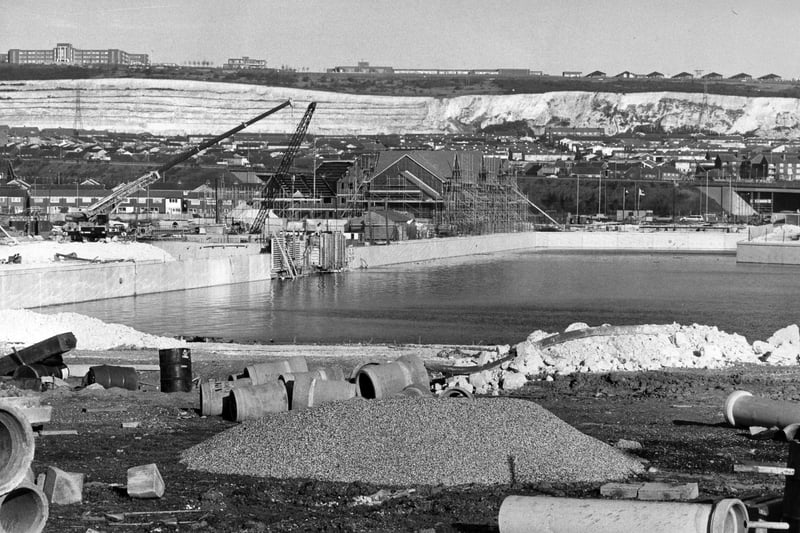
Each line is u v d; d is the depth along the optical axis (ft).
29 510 92.84
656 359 209.97
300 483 116.16
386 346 269.64
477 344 292.20
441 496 111.55
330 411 128.88
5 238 508.94
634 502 93.40
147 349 254.27
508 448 121.90
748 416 150.10
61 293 401.49
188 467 123.44
